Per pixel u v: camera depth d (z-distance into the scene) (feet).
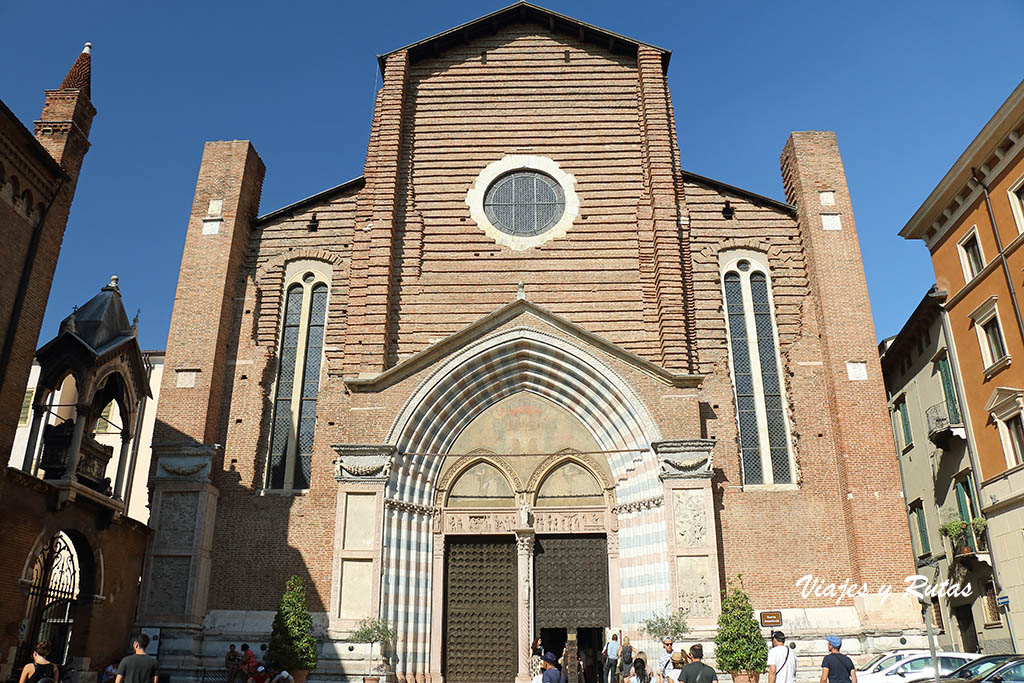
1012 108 90.74
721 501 97.86
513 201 113.80
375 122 117.50
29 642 74.74
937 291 111.14
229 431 102.89
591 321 106.42
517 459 102.17
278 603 94.58
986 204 99.35
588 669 106.93
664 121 114.62
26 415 151.23
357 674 87.61
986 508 99.35
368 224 110.73
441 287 108.47
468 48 122.83
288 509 98.84
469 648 96.94
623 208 112.37
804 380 103.40
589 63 121.60
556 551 100.07
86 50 89.97
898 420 136.56
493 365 102.99
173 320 104.68
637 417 98.17
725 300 108.58
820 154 112.37
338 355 105.81
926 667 78.64
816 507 97.91
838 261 106.11
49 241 77.15
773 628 91.09
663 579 92.22
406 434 99.04
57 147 79.97
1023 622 91.61
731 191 112.78
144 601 91.91
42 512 73.77
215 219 110.11
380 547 92.53
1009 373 95.76
